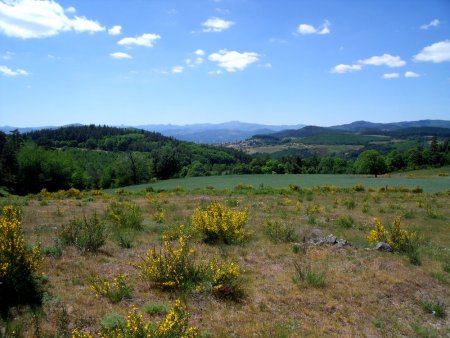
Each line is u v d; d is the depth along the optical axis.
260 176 83.06
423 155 120.50
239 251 11.95
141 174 90.44
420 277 10.47
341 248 13.07
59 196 33.44
